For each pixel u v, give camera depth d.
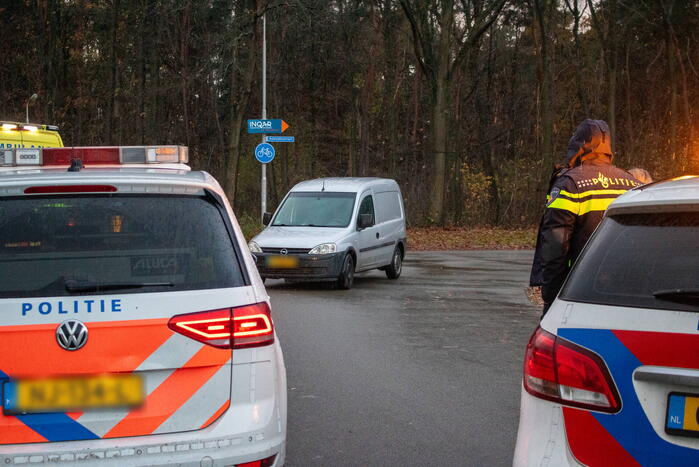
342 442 5.57
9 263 3.53
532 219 37.66
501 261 21.42
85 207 3.68
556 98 47.53
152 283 3.57
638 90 48.25
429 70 35.03
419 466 5.10
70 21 45.91
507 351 8.77
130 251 3.62
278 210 15.80
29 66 47.25
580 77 41.06
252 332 3.66
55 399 3.44
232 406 3.61
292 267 14.16
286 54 44.72
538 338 3.20
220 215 3.85
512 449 5.44
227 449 3.54
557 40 45.38
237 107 31.52
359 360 8.27
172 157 4.88
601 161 5.60
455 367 7.95
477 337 9.61
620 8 42.41
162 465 3.47
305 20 33.44
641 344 2.92
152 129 42.69
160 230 3.70
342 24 42.25
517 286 15.20
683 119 44.94
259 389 3.67
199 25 39.91
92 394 3.46
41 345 3.43
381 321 10.78
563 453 3.05
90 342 3.46
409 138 55.66
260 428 3.62
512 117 50.06
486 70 46.62
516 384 7.25
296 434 5.76
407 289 14.66
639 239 3.17
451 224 36.16
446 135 35.28
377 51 45.12
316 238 14.46
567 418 3.05
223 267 3.71
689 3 41.88
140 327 3.50
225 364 3.60
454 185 38.00
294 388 7.10
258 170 50.59
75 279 3.52
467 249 26.06
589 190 5.35
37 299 3.46
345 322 10.69
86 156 4.83
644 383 2.91
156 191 3.79
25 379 3.43
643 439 2.90
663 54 46.59
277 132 24.73
